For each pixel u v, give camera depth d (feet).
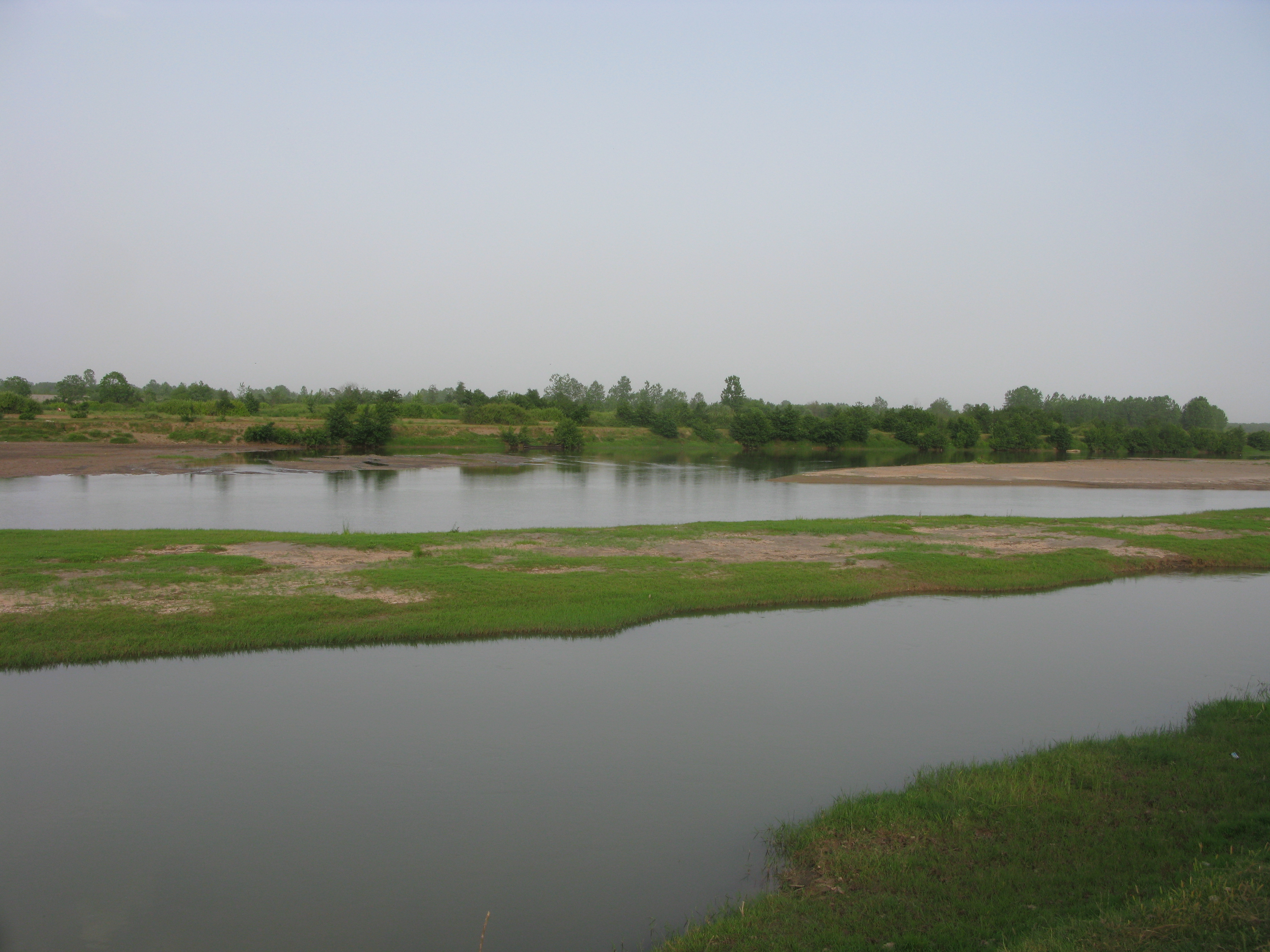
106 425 277.64
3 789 32.07
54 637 47.91
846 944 21.53
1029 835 27.14
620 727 39.04
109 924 23.81
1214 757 32.89
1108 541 91.25
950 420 401.08
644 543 83.66
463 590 60.59
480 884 26.07
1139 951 18.94
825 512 133.49
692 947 21.70
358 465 225.35
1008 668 48.62
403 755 35.68
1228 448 377.91
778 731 38.75
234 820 29.94
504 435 321.73
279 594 57.82
